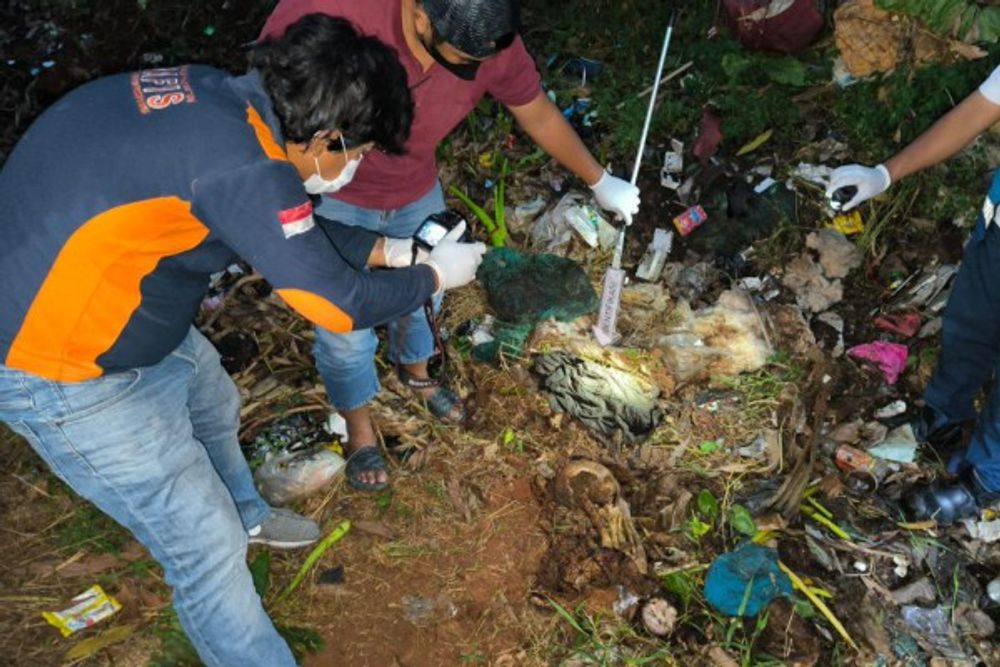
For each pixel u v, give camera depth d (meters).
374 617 2.69
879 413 3.17
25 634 2.61
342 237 2.12
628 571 2.75
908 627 2.68
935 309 3.36
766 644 2.61
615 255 3.09
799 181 3.63
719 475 3.00
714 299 3.45
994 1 3.61
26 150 1.68
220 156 1.57
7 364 1.73
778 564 2.75
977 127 2.66
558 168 3.80
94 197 1.60
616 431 3.10
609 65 4.04
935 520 2.89
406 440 3.11
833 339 3.33
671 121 3.78
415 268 1.95
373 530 2.88
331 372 2.68
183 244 1.71
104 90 1.68
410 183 2.39
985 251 2.50
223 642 2.04
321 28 1.60
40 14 4.32
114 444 1.82
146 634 2.62
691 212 3.56
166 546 1.93
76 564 2.77
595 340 3.29
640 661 2.55
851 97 3.72
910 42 3.65
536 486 2.98
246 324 3.42
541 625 2.65
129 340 1.76
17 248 1.65
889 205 3.55
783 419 3.14
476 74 2.20
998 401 2.53
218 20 4.32
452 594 2.73
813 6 3.67
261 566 2.74
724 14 3.99
